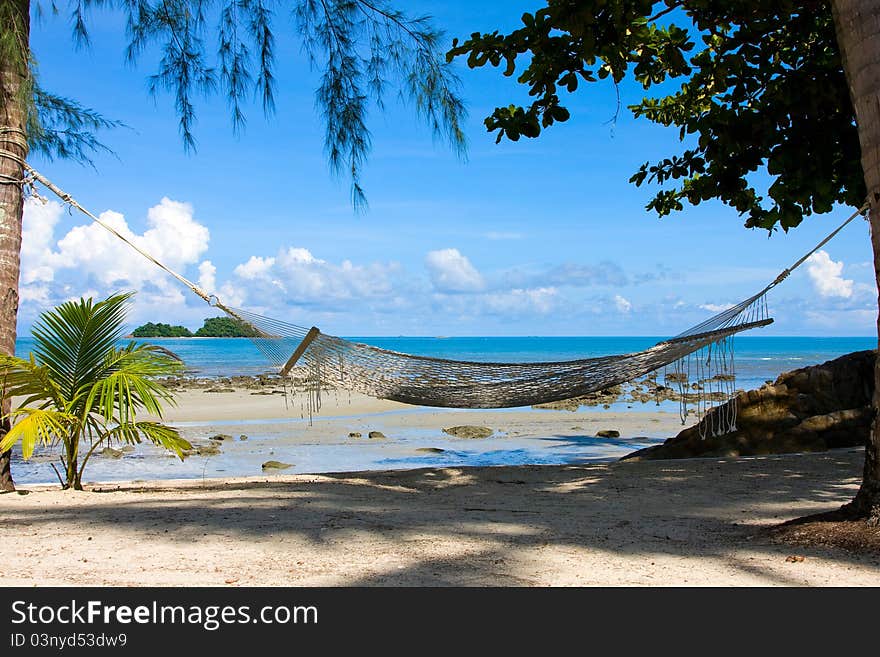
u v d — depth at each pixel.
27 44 5.21
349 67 6.01
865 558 3.15
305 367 5.41
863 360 8.12
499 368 5.46
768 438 7.95
